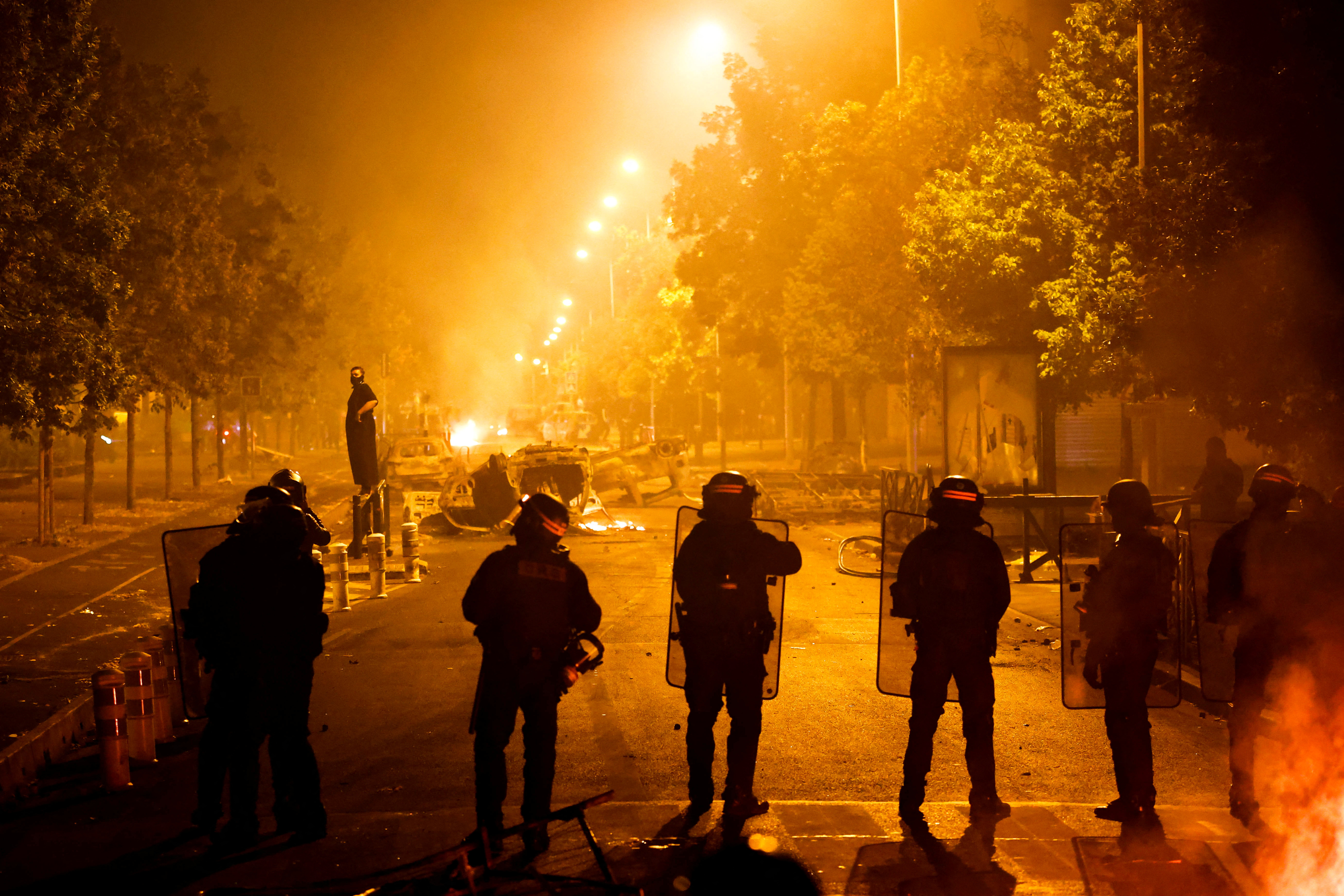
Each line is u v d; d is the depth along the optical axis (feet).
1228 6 39.47
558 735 30.45
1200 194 44.93
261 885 19.54
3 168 53.62
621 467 112.68
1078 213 66.44
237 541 21.81
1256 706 22.70
